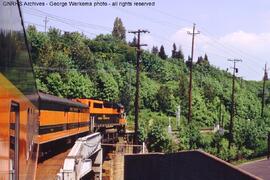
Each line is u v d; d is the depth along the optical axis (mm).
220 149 68188
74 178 21172
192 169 36188
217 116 112188
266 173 52750
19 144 8727
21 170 9180
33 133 13391
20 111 8883
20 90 8852
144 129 60531
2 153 6531
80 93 68875
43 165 26047
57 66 66562
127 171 46844
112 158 48562
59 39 80250
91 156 36344
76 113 39094
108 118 57375
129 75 99438
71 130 36594
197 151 35875
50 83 64250
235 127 80125
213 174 31484
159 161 43688
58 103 30938
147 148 58438
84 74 79750
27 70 10383
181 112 103312
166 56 149000
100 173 39938
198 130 62719
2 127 6547
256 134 79688
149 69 118938
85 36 107812
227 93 128125
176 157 40156
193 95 109438
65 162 21453
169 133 60562
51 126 28797
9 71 7133
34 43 66938
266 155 80312
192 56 67562
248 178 25859
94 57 92625
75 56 80375
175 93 107500
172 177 40500
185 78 120562
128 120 87625
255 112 125188
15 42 7797
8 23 6840
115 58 107188
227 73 160875
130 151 58625
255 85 172875
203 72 149125
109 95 84000
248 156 75438
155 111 99312
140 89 99250
